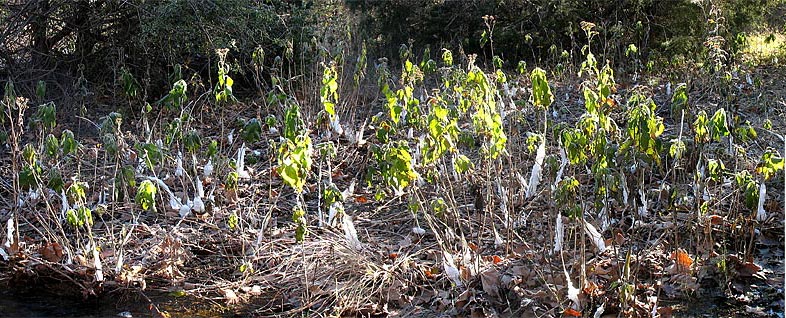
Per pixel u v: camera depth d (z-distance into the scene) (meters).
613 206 5.36
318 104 8.37
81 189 4.95
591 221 5.22
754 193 4.38
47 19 9.27
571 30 10.68
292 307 4.44
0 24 9.16
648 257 4.69
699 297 4.36
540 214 5.36
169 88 9.84
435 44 13.05
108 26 9.73
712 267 4.62
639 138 3.95
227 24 9.52
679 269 4.57
